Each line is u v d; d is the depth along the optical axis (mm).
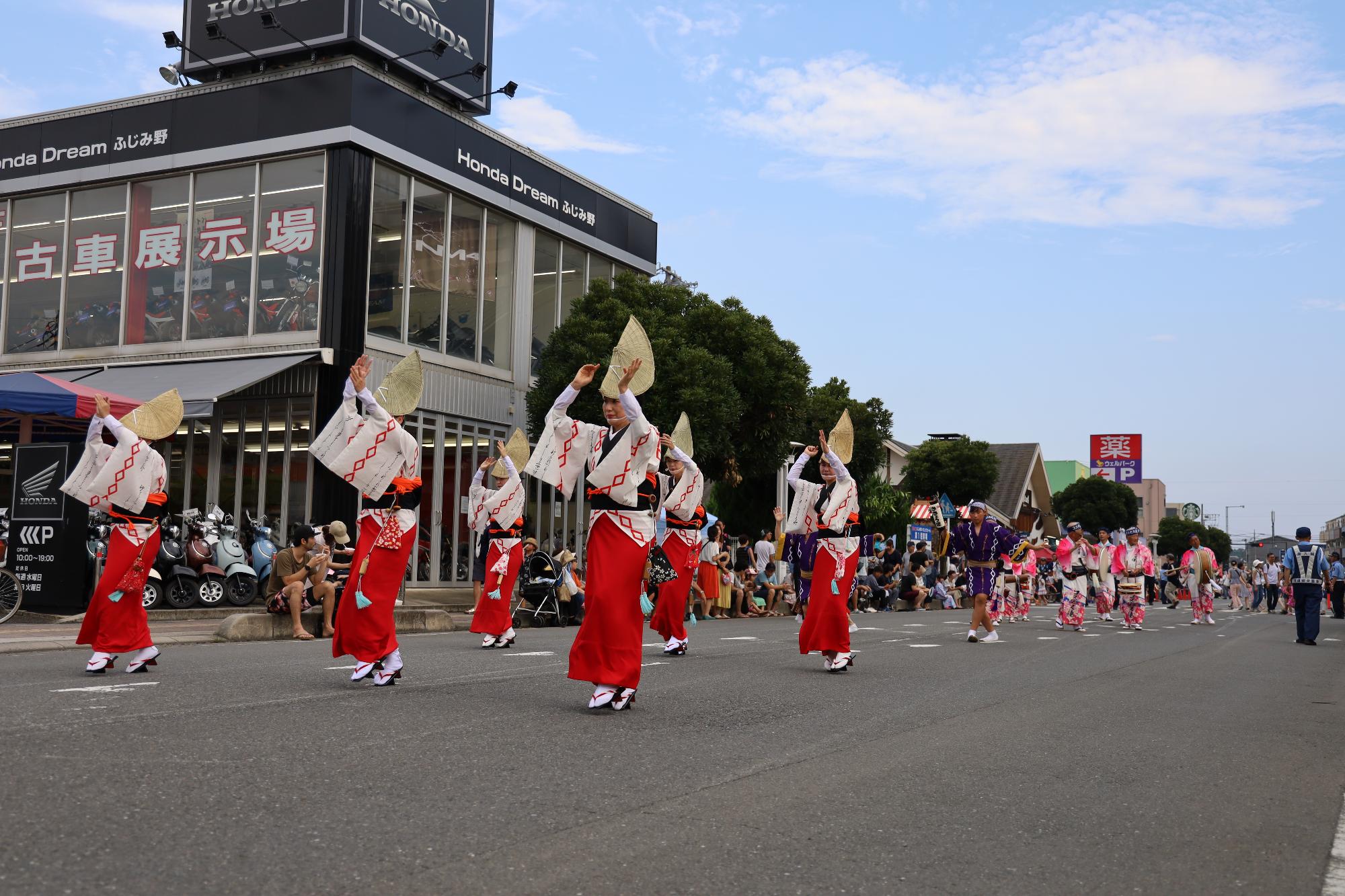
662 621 11633
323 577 13633
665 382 22391
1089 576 22766
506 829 4180
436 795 4625
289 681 7945
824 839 4246
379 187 21984
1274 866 4137
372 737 5805
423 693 7527
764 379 23938
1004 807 4895
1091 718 7695
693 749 5883
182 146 22312
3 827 3871
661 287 24562
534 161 25891
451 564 23469
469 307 24266
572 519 26281
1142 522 103688
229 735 5703
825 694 8344
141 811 4176
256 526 17562
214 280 22016
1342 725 7855
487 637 11805
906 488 46062
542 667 9438
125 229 22875
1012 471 58312
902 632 16734
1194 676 11023
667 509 11609
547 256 26625
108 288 22938
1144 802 5117
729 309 24609
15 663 9211
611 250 28484
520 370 25484
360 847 3861
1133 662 12453
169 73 23594
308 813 4266
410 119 22391
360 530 7859
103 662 8156
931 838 4328
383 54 22328
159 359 22156
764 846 4113
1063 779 5539
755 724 6812
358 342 21266
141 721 6000
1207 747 6672
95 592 8258
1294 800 5301
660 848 4027
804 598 11602
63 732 5602
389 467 7770
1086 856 4180
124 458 8164
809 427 32469
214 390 18781
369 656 7754
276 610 13250
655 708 7289
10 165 23812
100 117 23062
